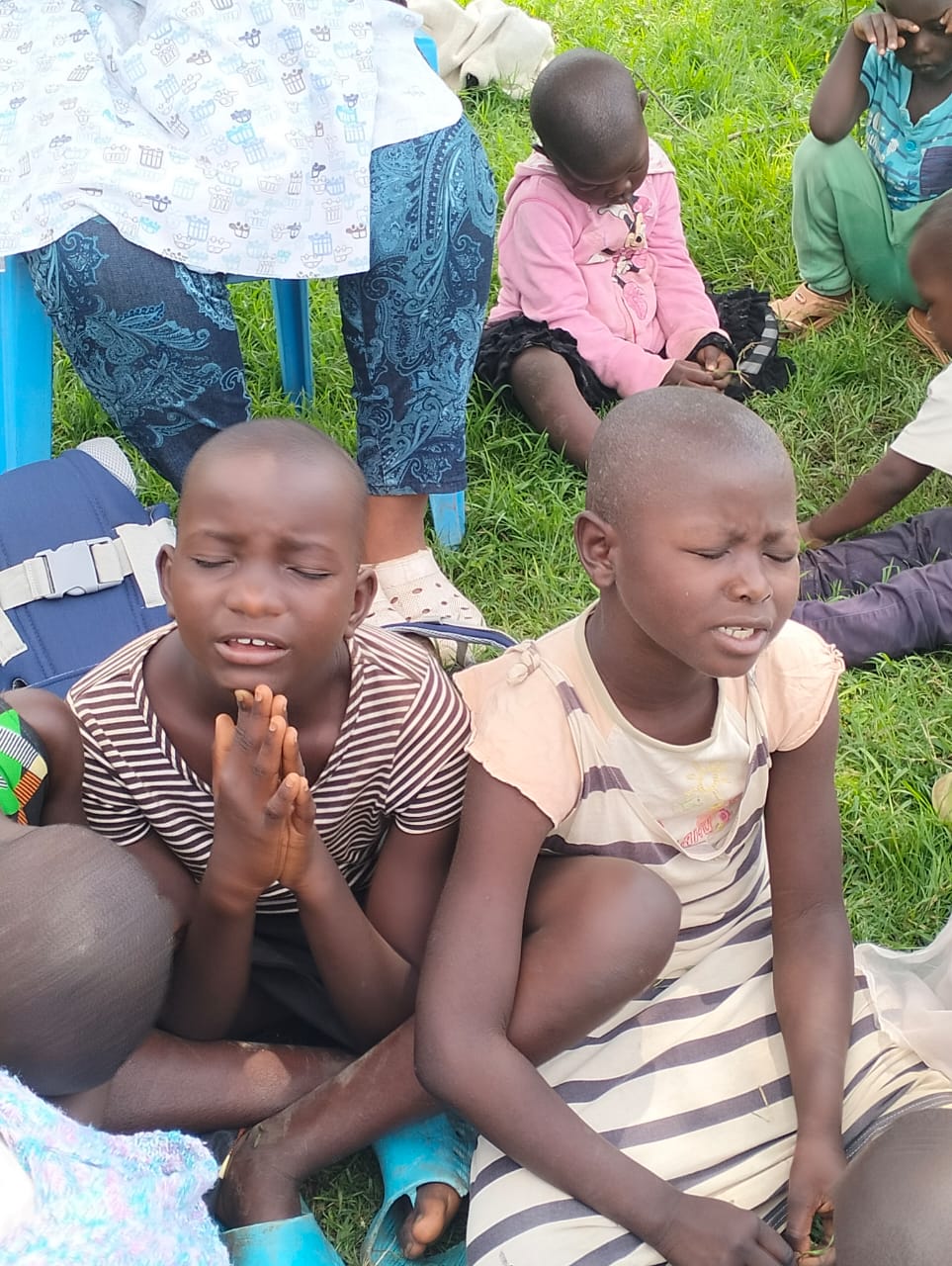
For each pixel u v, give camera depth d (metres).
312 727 1.93
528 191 3.58
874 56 3.72
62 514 2.44
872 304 3.86
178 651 1.93
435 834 2.03
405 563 2.82
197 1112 1.91
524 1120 1.77
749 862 2.08
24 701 1.89
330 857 1.91
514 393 3.47
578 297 3.55
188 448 2.64
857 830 2.43
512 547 3.11
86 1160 1.30
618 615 1.85
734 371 3.56
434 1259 1.88
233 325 2.58
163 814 1.99
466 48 4.71
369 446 2.79
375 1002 1.96
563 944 1.84
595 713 1.92
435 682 1.98
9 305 2.61
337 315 3.64
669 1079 1.92
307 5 2.51
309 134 2.51
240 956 1.90
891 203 3.70
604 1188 1.76
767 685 1.95
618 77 3.42
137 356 2.51
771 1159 1.88
